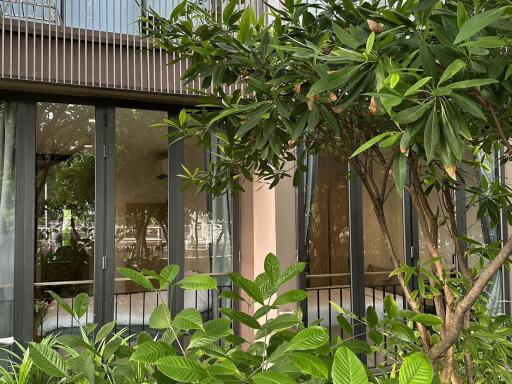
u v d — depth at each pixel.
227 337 1.04
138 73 3.22
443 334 1.35
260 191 3.76
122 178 3.50
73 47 3.09
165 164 3.60
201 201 3.70
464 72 0.84
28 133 3.27
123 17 3.24
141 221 3.53
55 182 3.35
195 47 1.22
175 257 3.58
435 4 0.91
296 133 1.09
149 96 3.41
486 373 1.52
